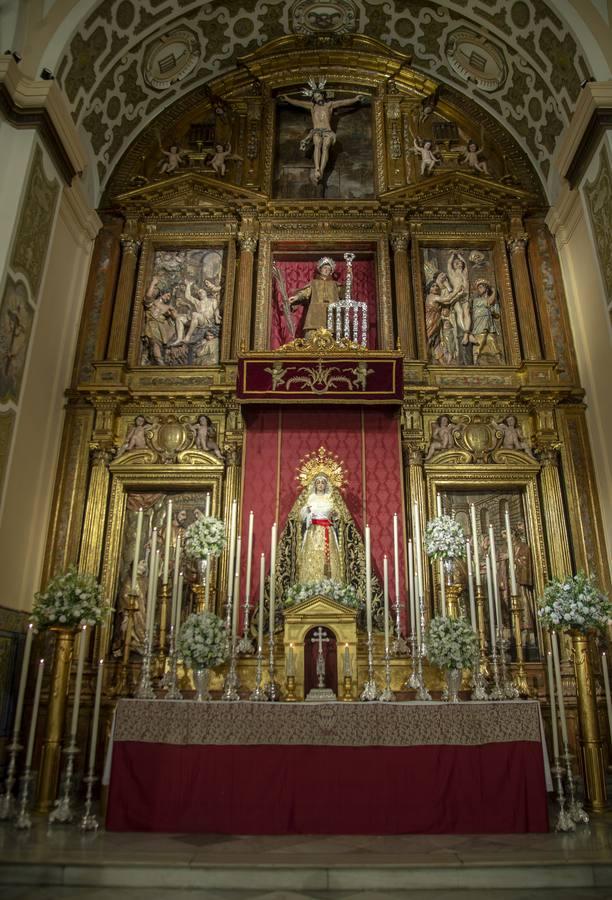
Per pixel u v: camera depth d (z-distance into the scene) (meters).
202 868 5.19
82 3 10.45
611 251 9.62
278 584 9.52
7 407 8.68
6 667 8.47
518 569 9.83
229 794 6.26
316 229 11.84
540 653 9.39
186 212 11.98
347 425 10.48
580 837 6.05
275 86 13.23
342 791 6.25
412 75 13.01
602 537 9.90
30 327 9.32
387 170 12.46
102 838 5.98
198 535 8.98
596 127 9.84
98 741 8.66
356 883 5.16
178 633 7.78
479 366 10.95
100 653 9.19
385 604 8.49
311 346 10.29
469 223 12.03
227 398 10.55
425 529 9.88
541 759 6.39
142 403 10.63
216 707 6.52
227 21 12.73
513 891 5.11
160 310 11.56
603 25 10.35
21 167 9.16
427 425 10.62
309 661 8.27
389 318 11.21
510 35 11.88
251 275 11.51
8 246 8.71
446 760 6.34
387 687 7.94
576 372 10.93
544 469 10.23
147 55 12.38
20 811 6.40
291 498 10.02
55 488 10.08
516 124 12.68
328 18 12.99
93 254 11.80
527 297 11.38
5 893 4.95
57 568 9.66
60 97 9.83
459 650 7.36
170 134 12.96
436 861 5.29
